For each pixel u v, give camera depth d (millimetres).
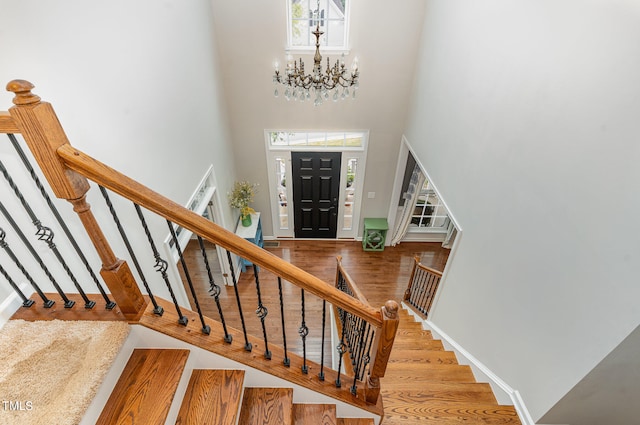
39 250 1670
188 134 3277
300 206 5816
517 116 2188
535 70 2008
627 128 1396
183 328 1550
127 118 2258
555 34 1839
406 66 4434
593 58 1581
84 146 1868
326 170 5434
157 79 2654
